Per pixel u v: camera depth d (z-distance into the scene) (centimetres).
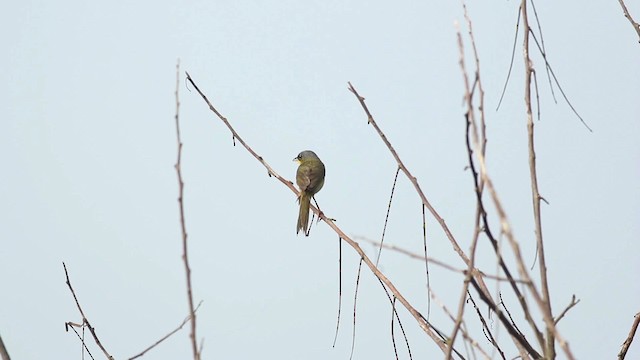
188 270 754
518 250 639
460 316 710
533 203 861
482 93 749
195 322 742
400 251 745
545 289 823
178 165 775
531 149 876
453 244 889
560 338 624
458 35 719
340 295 1009
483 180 689
